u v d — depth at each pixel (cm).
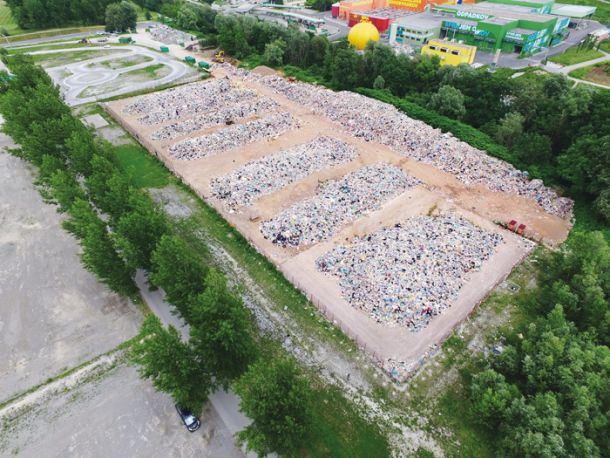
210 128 8238
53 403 3634
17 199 6338
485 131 8300
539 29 13150
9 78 9394
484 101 8656
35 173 7000
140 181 6681
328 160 7000
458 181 6594
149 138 7894
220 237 5478
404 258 4938
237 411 3519
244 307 4100
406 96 9769
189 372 3234
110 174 5353
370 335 4134
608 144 5706
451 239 5272
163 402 3619
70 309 4516
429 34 13725
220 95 9638
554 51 13362
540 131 7488
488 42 13312
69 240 5519
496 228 5594
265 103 9250
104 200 4950
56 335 4231
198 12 15700
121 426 3444
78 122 7044
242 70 11438
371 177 6500
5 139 8038
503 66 12025
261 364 3153
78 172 5884
